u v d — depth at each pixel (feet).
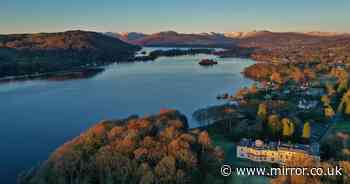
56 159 297.53
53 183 273.33
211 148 305.12
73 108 632.79
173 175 252.21
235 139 375.25
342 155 287.48
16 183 320.91
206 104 618.85
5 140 450.71
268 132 386.11
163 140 304.71
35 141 445.37
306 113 475.31
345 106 483.51
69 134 475.31
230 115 444.55
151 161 273.33
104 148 287.48
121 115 572.10
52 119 556.10
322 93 640.17
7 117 572.92
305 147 313.94
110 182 256.93
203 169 279.69
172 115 408.67
